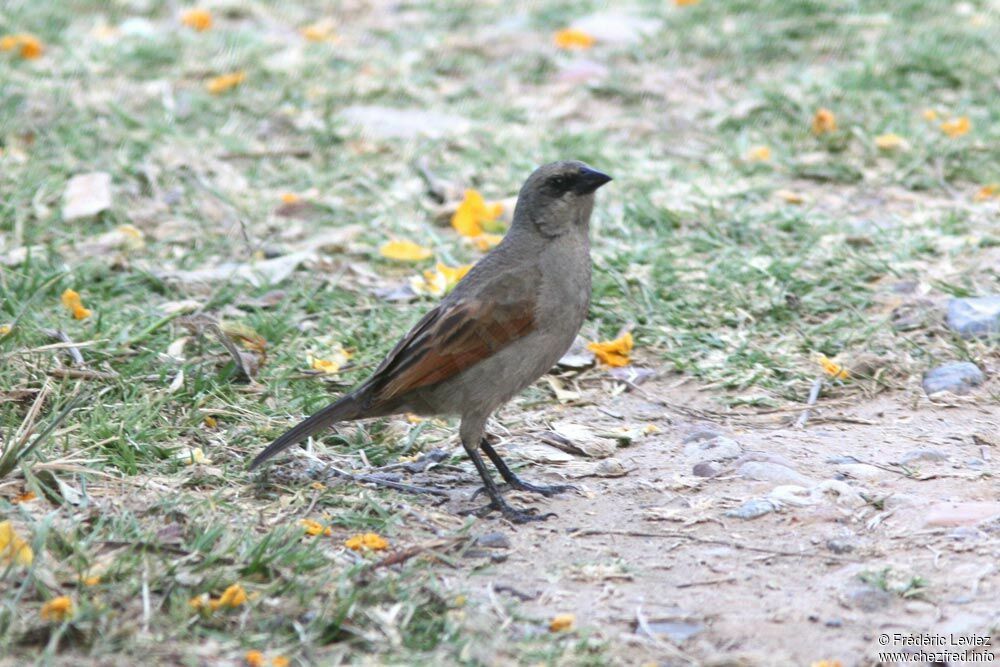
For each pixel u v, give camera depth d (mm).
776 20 20906
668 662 7160
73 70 18750
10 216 14297
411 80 19219
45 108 17016
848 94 17953
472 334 9367
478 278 9633
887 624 7574
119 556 7922
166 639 7172
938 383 11328
